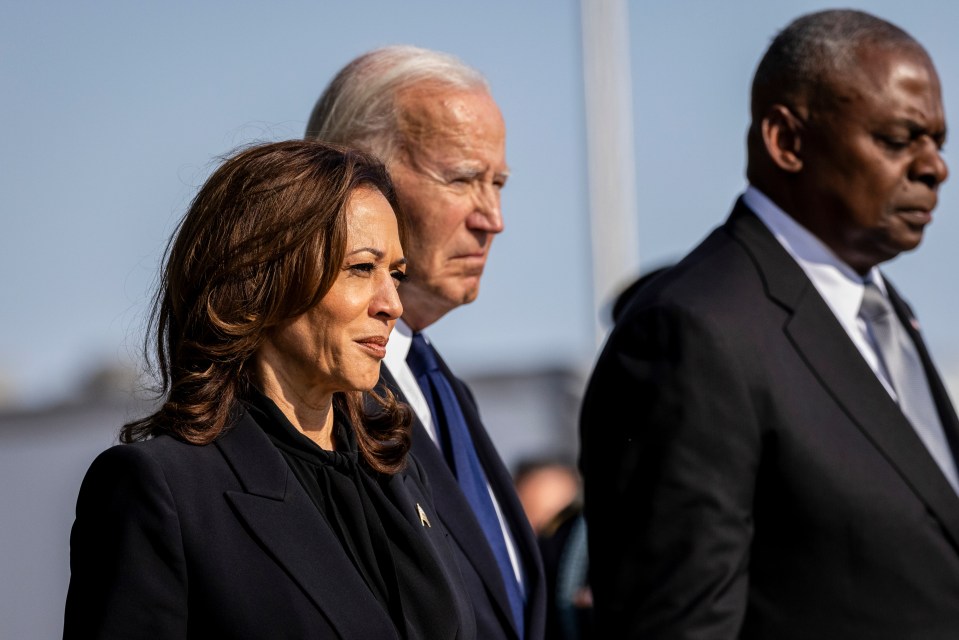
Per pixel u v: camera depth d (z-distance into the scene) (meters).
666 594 6.54
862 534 6.65
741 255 7.19
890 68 7.12
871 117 7.10
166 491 4.92
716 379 6.70
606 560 6.86
